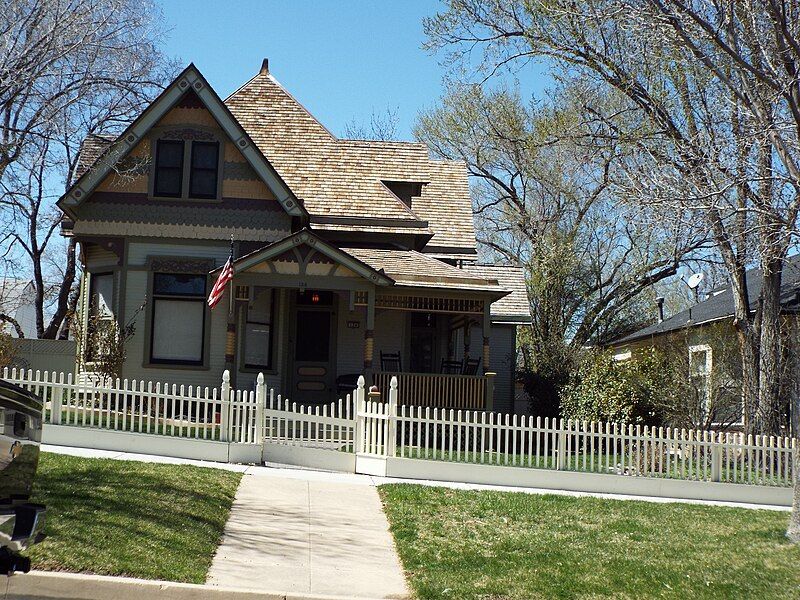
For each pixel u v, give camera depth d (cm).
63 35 2191
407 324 2494
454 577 1030
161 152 2341
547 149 3631
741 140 1599
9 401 777
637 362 2392
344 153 2705
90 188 2283
